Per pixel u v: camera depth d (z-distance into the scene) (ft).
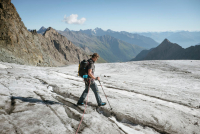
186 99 22.17
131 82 39.96
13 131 9.26
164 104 19.10
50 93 20.53
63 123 11.37
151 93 24.63
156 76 57.62
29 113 12.26
